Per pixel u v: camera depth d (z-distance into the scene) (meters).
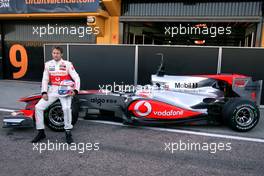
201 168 3.47
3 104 7.11
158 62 8.14
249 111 4.94
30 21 11.46
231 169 3.46
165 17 9.52
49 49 9.25
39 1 10.23
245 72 7.50
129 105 5.07
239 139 4.64
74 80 4.31
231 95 5.42
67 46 8.89
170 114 5.00
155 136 4.72
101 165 3.51
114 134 4.80
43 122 4.38
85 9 9.68
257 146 4.32
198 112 5.04
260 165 3.60
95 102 5.31
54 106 4.75
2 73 12.09
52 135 4.68
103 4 9.73
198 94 5.27
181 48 7.89
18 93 8.79
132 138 4.59
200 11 9.28
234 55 7.50
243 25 10.29
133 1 9.89
